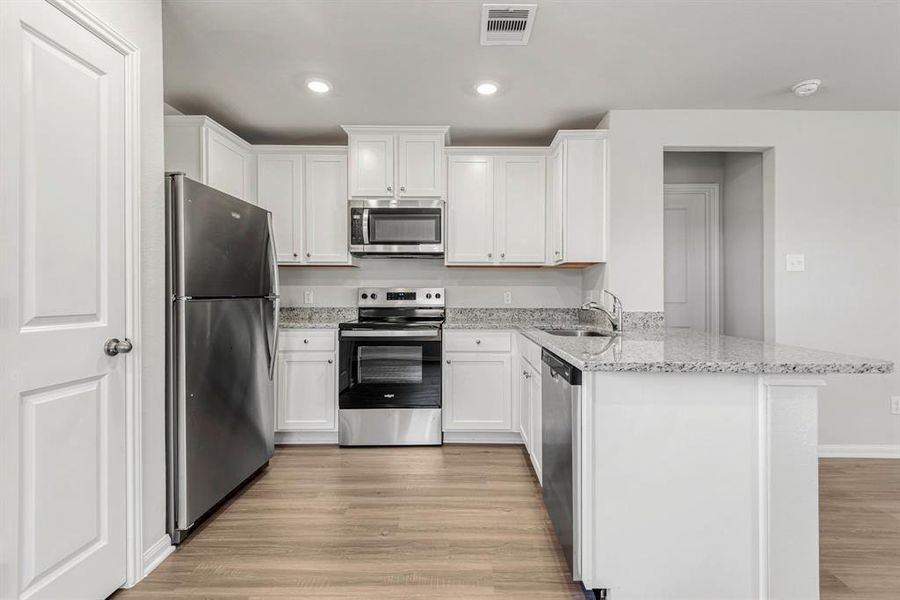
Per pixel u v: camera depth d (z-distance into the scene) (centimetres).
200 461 207
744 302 354
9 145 126
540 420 237
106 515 159
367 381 330
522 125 335
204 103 295
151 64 182
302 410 331
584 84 268
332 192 349
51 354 138
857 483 263
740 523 149
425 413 329
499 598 163
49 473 138
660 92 279
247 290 250
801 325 309
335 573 177
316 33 215
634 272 306
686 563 150
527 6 195
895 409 307
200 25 208
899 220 308
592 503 150
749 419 148
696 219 391
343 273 387
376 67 248
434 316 383
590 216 312
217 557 188
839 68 250
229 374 232
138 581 171
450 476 273
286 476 273
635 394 149
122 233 166
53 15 138
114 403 163
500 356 331
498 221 349
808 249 309
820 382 143
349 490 253
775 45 227
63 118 142
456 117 319
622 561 150
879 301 308
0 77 123
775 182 309
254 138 363
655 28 212
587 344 195
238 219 240
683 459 149
